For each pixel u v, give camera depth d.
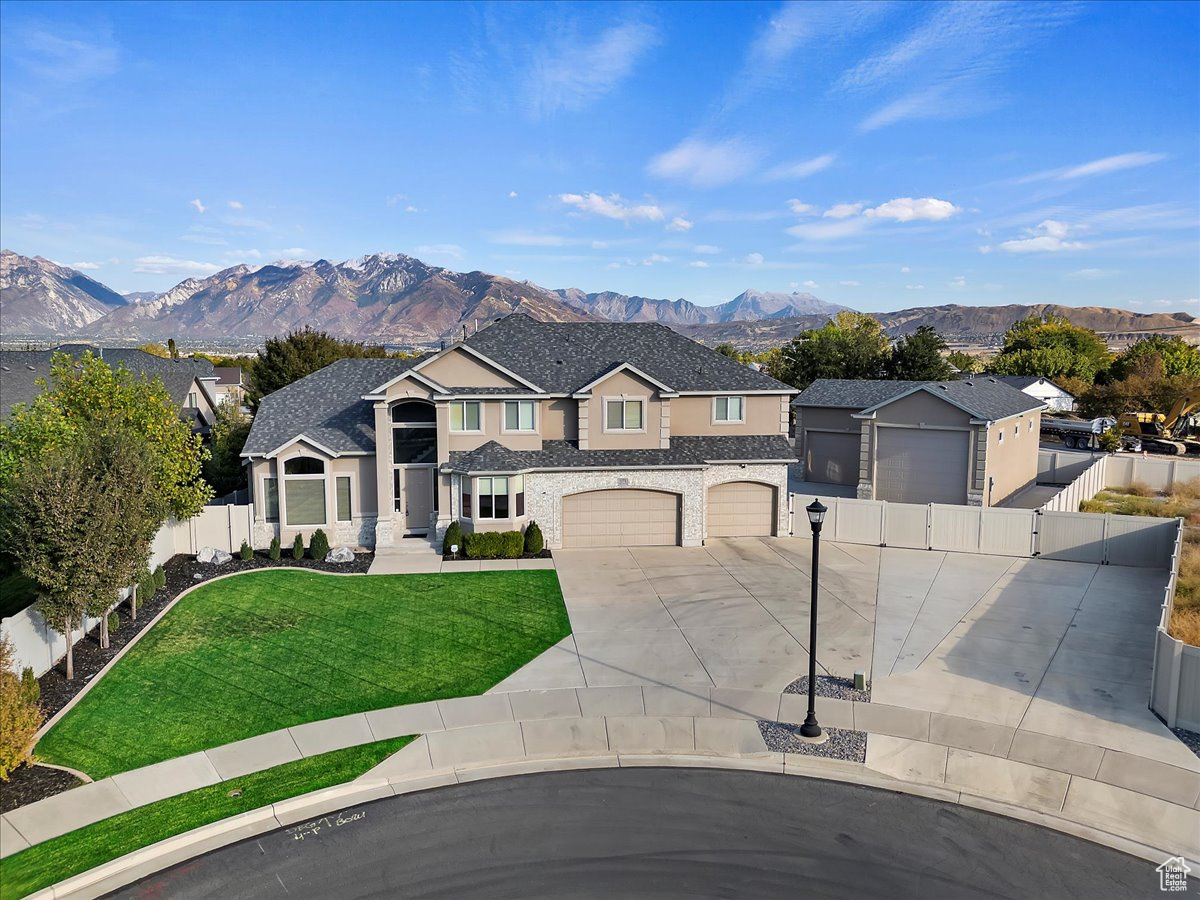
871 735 14.86
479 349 31.55
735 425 31.86
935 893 10.55
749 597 23.09
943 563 26.75
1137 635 19.69
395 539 28.88
